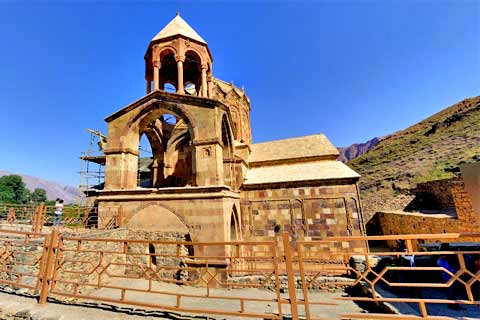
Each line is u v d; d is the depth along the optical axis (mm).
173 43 16344
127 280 11891
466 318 5480
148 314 5895
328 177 16516
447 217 16703
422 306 4570
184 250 12094
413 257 8375
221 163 13609
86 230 12711
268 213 17062
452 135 38125
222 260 11477
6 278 8180
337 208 16016
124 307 6219
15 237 9891
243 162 18734
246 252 16688
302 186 16922
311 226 16156
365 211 33781
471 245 7793
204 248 11844
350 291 10281
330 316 7758
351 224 15523
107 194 13812
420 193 27328
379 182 38531
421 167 34781
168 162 19672
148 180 25828
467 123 37875
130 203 13438
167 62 19406
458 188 15578
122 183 14016
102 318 5461
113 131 14914
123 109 14938
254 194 17562
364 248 14961
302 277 5121
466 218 14867
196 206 12453
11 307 5695
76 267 10211
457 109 47312
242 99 25281
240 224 16672
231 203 14008
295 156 19891
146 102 14836
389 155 48875
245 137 24844
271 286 11008
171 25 17609
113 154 14484
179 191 12844
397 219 24344
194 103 14086
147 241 5770
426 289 8188
